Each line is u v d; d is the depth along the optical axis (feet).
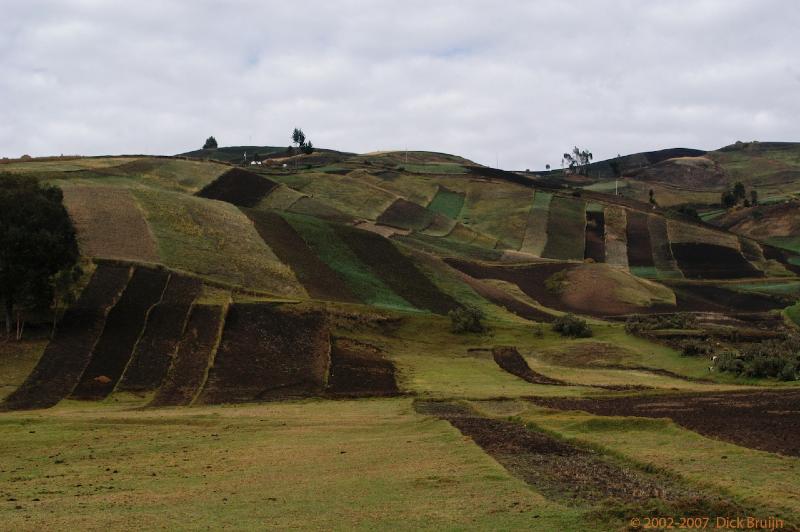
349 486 100.53
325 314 295.07
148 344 245.45
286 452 130.00
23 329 250.16
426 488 97.86
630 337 308.40
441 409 185.16
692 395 198.49
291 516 84.53
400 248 437.17
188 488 102.42
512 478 101.71
